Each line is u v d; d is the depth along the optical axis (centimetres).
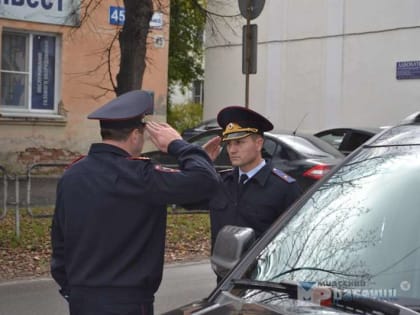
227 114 453
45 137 1722
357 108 2341
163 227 371
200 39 2955
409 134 370
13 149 1677
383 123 2278
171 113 3259
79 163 371
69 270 368
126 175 358
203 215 1259
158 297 780
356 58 2338
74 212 362
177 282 851
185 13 2625
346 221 336
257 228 448
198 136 1230
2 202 1095
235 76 2669
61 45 1736
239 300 306
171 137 378
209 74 2755
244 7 978
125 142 369
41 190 1313
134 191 356
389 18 2247
